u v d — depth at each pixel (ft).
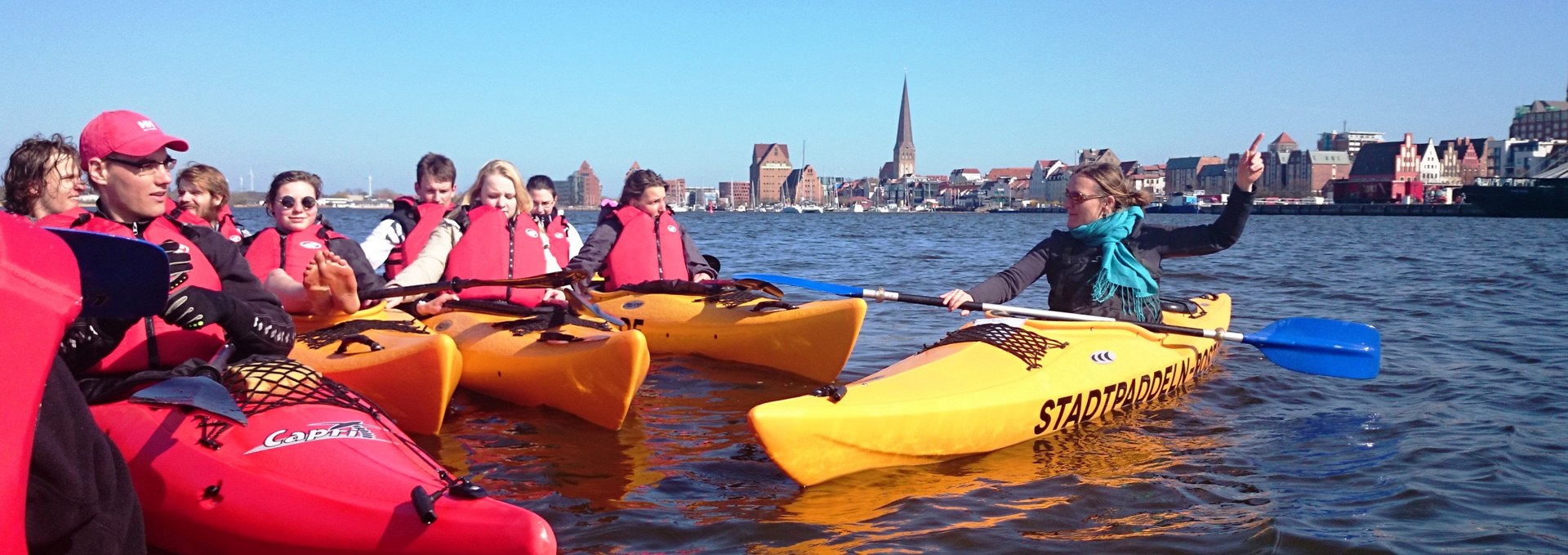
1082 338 18.19
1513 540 11.56
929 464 14.89
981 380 15.90
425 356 15.93
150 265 7.59
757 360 23.15
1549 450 15.39
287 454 10.37
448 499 9.34
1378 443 15.93
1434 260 66.13
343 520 9.47
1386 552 11.19
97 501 7.51
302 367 11.99
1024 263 19.49
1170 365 19.31
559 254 27.45
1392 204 286.66
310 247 19.92
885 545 11.57
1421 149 434.30
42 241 6.61
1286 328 19.69
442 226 22.52
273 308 12.59
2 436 6.26
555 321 19.33
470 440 16.34
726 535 11.88
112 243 7.38
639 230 26.08
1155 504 13.07
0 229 6.39
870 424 13.97
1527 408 18.30
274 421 10.95
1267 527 11.95
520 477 14.17
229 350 12.21
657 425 17.47
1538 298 38.93
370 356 16.62
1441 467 14.51
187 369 11.35
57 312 6.56
